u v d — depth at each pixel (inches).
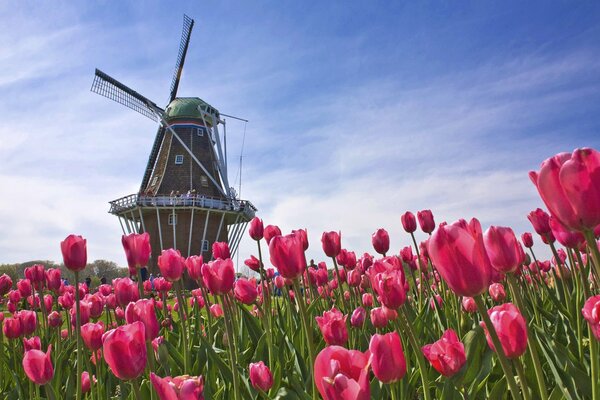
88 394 165.9
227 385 135.3
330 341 113.5
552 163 60.6
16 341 226.2
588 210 57.9
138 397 81.9
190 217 1756.9
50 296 255.9
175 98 1991.9
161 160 1888.5
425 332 167.3
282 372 143.1
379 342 74.7
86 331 133.9
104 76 1718.8
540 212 159.0
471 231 69.4
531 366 116.3
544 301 201.5
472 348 121.3
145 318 112.6
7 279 235.8
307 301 240.1
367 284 201.9
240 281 150.1
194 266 177.6
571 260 154.6
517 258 78.5
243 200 1871.3
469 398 102.9
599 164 58.2
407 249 236.1
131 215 1824.6
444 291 219.5
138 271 161.8
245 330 187.2
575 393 95.7
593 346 70.6
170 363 157.1
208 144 1914.4
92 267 3356.3
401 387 108.8
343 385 53.9
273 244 102.0
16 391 165.0
